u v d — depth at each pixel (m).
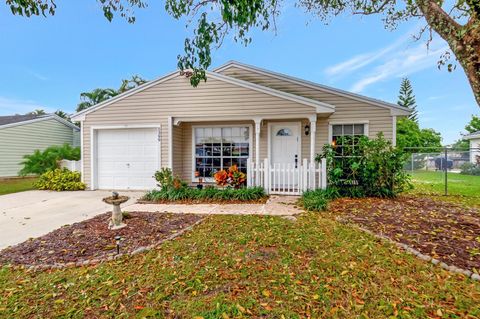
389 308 2.30
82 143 9.69
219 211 6.01
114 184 9.68
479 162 15.66
